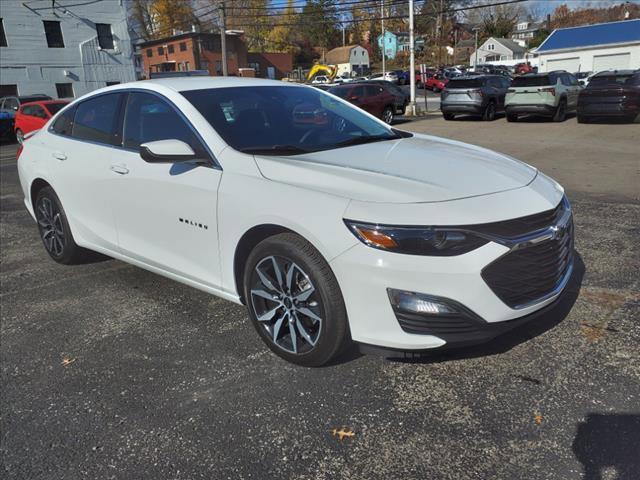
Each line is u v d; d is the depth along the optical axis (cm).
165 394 291
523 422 254
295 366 311
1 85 2817
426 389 283
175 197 345
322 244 268
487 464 230
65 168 441
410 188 273
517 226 266
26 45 2866
